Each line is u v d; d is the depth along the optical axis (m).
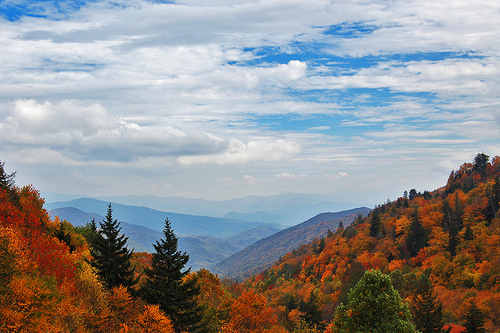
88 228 50.25
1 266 23.55
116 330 28.33
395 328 24.81
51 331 22.86
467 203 162.88
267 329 49.34
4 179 38.72
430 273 111.12
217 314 48.19
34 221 34.00
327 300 103.62
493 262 99.75
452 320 65.69
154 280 33.19
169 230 33.75
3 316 21.72
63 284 26.89
